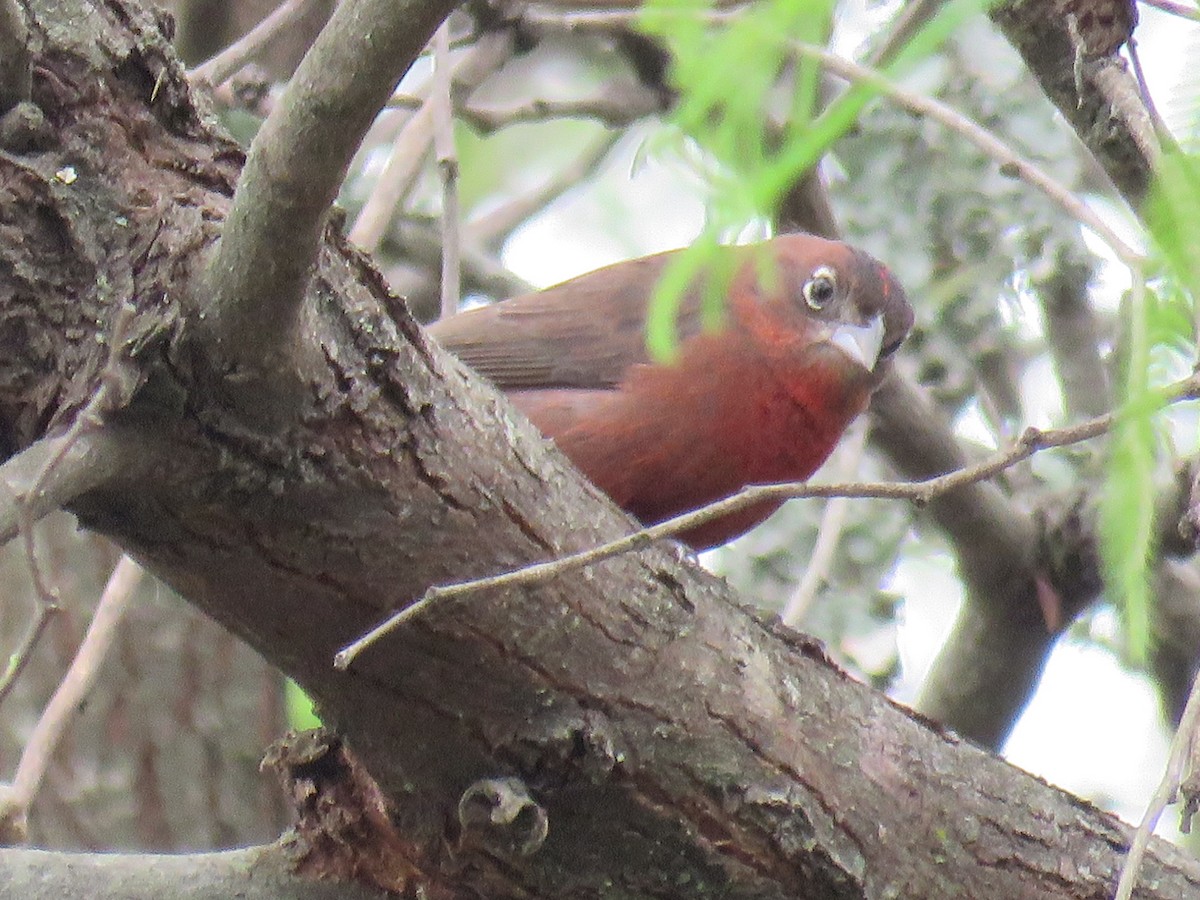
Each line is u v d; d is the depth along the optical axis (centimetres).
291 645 688
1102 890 799
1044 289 1323
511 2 1362
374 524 662
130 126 643
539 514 692
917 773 779
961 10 425
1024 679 1323
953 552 1309
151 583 1401
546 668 696
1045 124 1323
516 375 1233
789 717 750
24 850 746
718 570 1413
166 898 742
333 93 558
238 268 594
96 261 625
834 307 1200
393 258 1530
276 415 630
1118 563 510
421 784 712
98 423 596
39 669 1368
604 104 1405
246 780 1404
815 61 443
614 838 722
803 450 1207
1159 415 534
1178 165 477
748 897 740
